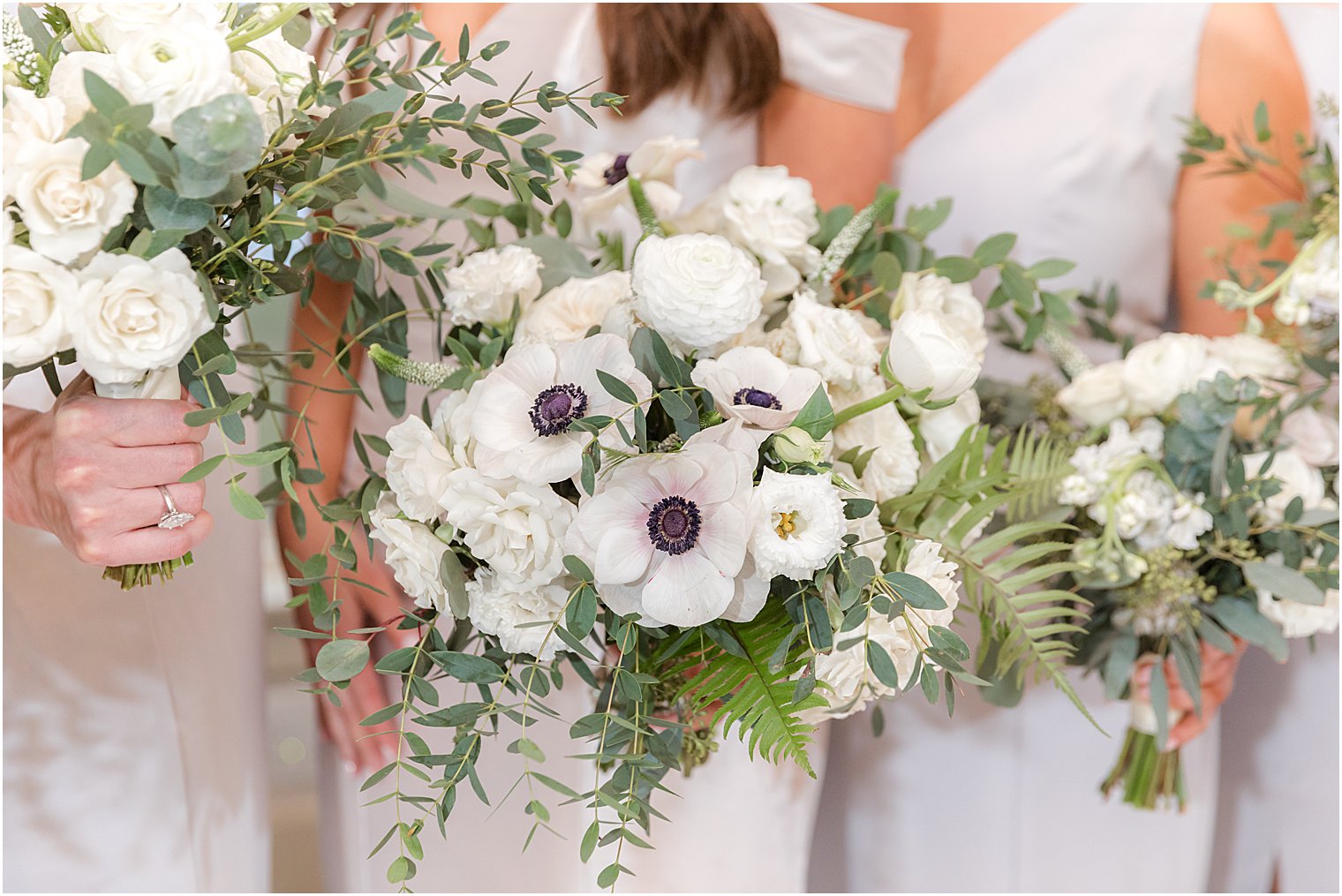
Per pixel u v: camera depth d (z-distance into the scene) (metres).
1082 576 1.03
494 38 1.15
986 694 1.11
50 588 1.00
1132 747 1.17
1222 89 1.25
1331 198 1.08
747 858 1.18
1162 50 1.23
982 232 1.24
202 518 0.71
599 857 1.20
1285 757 1.37
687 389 0.64
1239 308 1.21
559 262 0.91
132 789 1.05
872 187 1.22
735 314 0.69
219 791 1.11
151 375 0.67
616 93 1.16
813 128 1.19
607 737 0.70
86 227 0.57
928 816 1.29
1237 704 1.41
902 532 0.75
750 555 0.63
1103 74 1.23
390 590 1.17
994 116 1.24
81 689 1.02
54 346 0.57
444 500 0.66
